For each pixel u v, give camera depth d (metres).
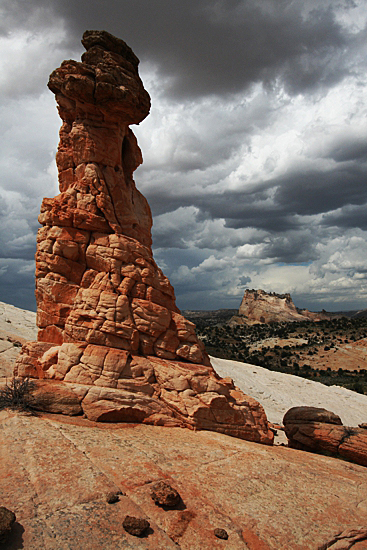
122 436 13.40
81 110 19.78
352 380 95.12
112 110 19.50
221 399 16.89
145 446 12.72
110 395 15.37
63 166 19.95
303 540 9.06
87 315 17.50
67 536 7.68
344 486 12.80
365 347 135.75
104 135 20.02
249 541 8.63
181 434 15.06
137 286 18.45
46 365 16.84
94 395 15.20
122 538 7.94
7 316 58.34
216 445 14.34
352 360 124.62
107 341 17.25
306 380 59.47
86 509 8.59
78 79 18.06
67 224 18.73
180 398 16.56
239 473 11.99
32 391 14.80
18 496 8.66
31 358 17.16
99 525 8.16
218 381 17.94
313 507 10.77
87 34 20.00
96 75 18.39
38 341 18.08
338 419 21.62
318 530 9.62
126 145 23.17
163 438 14.03
